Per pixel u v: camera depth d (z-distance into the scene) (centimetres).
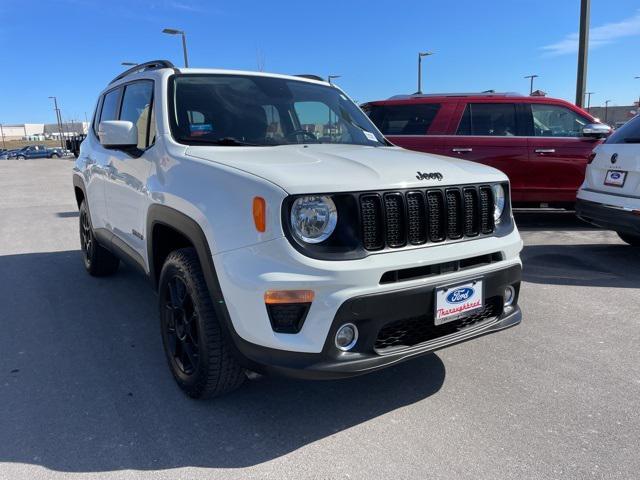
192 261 282
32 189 1577
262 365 241
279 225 232
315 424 276
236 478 234
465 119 798
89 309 451
